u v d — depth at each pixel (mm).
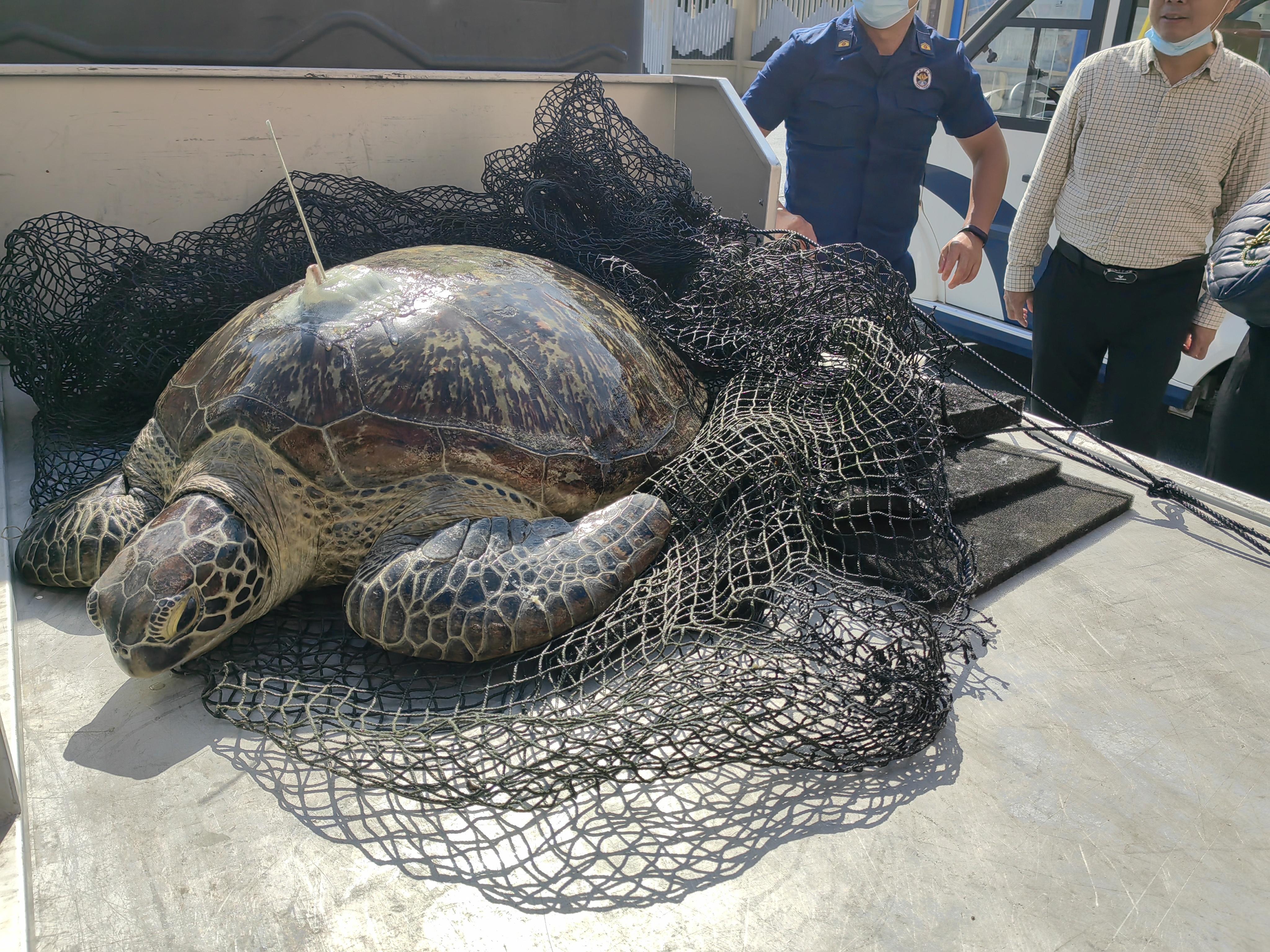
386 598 2053
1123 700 2145
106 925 1498
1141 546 2898
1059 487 3246
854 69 4172
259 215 3551
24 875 1545
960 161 6336
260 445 2268
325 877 1597
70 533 2328
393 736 1779
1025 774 1895
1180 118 3777
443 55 4238
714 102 4316
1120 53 3967
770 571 2199
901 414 2574
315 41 3961
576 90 3574
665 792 1813
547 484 2410
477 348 2398
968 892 1604
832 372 3033
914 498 2488
